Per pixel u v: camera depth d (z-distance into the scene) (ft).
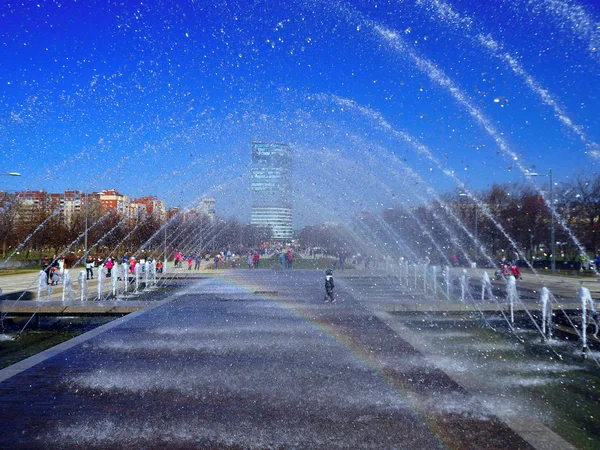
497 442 17.72
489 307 50.85
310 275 121.19
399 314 50.96
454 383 25.02
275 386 24.29
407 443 17.62
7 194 173.78
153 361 29.30
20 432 18.65
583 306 41.09
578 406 22.89
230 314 48.26
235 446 17.40
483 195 177.06
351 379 25.54
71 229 192.85
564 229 147.13
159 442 17.75
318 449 17.16
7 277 115.65
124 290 84.43
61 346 33.55
